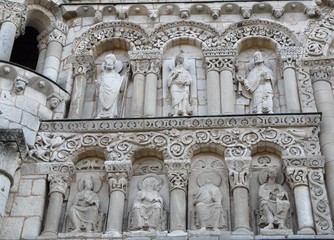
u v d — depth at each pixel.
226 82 14.34
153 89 14.34
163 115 14.05
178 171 12.57
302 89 14.14
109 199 12.38
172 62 15.16
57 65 15.29
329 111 13.66
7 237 11.66
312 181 12.32
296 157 12.63
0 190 11.77
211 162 12.97
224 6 15.92
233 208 12.10
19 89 13.52
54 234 11.74
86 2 16.69
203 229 11.66
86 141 13.18
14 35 15.12
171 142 13.04
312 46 15.00
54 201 12.27
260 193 12.27
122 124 13.34
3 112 13.07
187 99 14.09
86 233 11.73
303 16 15.79
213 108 13.84
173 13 16.03
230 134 13.09
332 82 14.45
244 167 12.55
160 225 11.95
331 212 11.98
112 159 12.84
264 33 15.41
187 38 15.43
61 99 14.15
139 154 13.11
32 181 12.55
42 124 13.45
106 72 14.68
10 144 12.22
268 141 12.95
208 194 12.23
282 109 14.05
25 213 12.04
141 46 15.30
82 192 12.48
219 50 14.95
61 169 12.76
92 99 14.61
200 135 13.12
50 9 16.36
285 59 14.67
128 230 11.88
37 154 12.91
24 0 15.70
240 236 11.32
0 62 13.64
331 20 15.60
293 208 12.11
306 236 11.30
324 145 12.98
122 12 16.03
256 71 14.65
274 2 15.94
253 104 14.16
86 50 15.41
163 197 12.48
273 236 11.34
